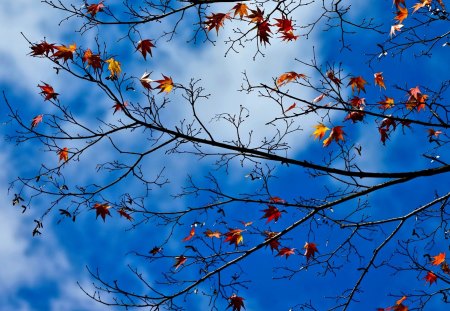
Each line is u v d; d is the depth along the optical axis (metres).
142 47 4.46
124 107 4.38
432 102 4.46
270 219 4.73
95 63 4.25
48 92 4.47
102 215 4.92
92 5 4.58
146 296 4.66
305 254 4.95
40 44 4.20
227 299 4.86
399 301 4.73
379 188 4.57
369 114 4.34
